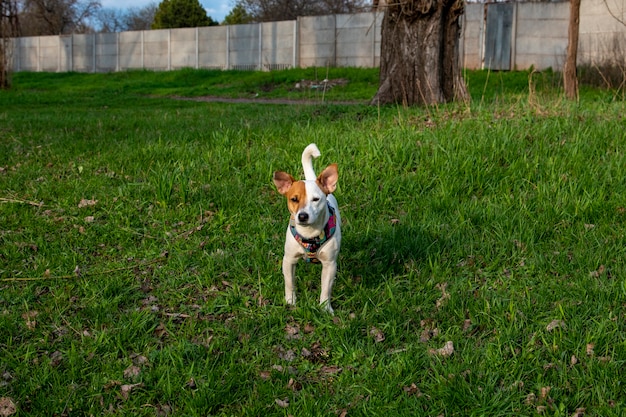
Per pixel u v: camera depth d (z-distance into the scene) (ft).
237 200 23.86
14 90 86.43
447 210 22.34
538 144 27.07
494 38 77.20
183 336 14.99
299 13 152.05
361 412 12.19
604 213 21.22
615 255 18.38
